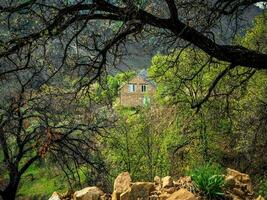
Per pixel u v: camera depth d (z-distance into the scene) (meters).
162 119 33.69
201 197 7.46
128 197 7.51
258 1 9.20
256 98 23.22
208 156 31.25
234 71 17.97
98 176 19.95
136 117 34.12
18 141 17.59
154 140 33.44
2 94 15.48
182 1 9.64
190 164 31.84
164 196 7.39
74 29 8.36
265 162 25.27
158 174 32.97
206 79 25.27
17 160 17.88
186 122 31.14
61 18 7.85
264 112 20.23
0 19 7.79
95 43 8.34
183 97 27.98
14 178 18.16
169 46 9.41
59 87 14.31
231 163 29.97
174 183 7.87
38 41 7.97
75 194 8.12
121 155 32.16
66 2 8.05
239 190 7.77
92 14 7.93
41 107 16.52
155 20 7.93
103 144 29.20
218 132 29.67
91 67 8.34
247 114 23.69
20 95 14.58
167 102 31.14
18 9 7.49
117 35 8.23
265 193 20.61
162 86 28.77
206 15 9.28
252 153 24.50
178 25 8.01
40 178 38.66
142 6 8.06
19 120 16.83
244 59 8.29
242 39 20.25
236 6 9.31
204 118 29.25
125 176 7.96
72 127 16.89
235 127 24.80
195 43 8.19
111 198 7.93
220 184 7.58
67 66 8.66
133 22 8.04
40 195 36.47
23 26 8.09
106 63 8.62
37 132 16.94
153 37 9.29
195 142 31.80
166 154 32.81
